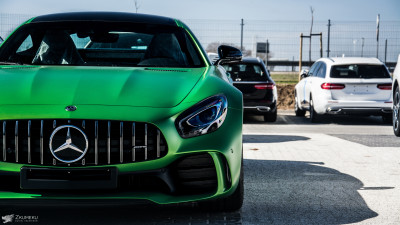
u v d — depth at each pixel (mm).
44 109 3455
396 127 9375
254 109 12688
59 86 3678
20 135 3441
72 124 3422
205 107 3627
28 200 3457
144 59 4523
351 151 7426
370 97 12375
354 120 13734
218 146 3604
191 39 4871
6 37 4836
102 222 3803
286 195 4723
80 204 3465
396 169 6062
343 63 12617
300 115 15109
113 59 4570
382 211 4199
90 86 3688
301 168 6086
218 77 4117
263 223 3816
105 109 3477
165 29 4891
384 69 12539
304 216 4020
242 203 4090
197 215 4004
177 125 3521
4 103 3512
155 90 3705
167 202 3508
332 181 5352
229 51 5180
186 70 4242
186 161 3562
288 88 20578
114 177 3438
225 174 3682
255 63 12961
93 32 4762
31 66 4254
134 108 3512
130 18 4992
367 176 5637
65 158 3414
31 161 3436
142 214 4012
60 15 5066
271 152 7328
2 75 3914
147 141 3484
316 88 12758
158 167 3486
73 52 4609
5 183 3516
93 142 3432
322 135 9609
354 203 4449
